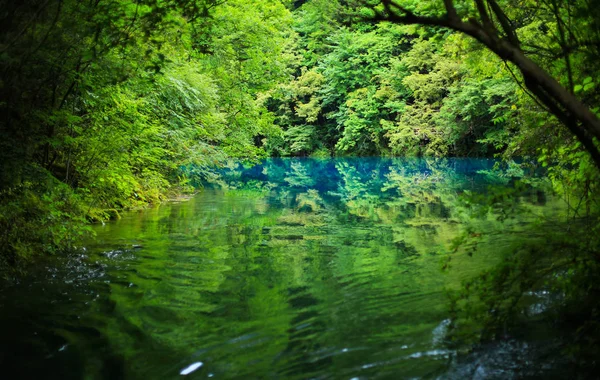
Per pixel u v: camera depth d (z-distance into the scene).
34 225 5.49
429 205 9.84
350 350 2.94
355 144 34.03
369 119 31.78
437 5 4.30
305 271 4.91
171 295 4.16
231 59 12.71
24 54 4.61
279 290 4.27
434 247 5.82
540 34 5.10
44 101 6.17
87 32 4.57
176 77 11.11
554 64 4.25
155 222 8.21
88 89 6.70
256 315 3.63
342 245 6.21
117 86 7.25
